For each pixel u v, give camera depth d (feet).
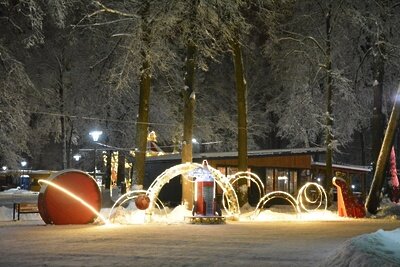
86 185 67.05
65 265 33.73
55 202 65.16
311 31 114.83
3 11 103.09
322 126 108.99
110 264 34.12
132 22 86.63
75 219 66.23
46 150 209.56
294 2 115.75
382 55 106.52
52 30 137.08
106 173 144.87
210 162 105.81
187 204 83.05
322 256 36.83
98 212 67.77
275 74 138.41
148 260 35.68
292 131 124.98
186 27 81.25
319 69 112.37
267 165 115.75
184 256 37.40
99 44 129.29
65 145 142.31
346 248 32.37
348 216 88.07
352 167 138.92
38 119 143.64
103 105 134.72
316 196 122.72
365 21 107.76
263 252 39.19
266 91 164.86
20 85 104.42
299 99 118.52
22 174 227.81
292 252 39.09
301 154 120.88
